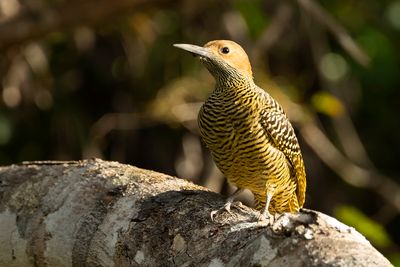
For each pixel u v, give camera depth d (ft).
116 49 47.32
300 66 46.55
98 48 47.32
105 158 47.29
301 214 16.67
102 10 39.06
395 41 46.93
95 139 46.34
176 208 19.94
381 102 47.70
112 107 47.37
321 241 16.16
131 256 19.66
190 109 44.01
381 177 44.21
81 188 21.56
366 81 46.19
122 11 39.47
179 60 45.44
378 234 34.14
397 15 46.65
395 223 49.73
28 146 46.55
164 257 19.07
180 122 44.83
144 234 19.66
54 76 46.93
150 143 47.60
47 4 39.93
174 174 47.11
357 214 34.22
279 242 16.56
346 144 45.34
